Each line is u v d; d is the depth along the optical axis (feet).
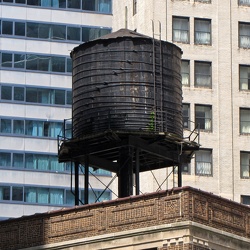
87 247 230.48
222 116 443.73
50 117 503.20
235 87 447.42
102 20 509.76
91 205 231.91
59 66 506.89
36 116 502.79
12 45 505.25
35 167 498.69
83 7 510.99
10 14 507.30
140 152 260.01
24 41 506.89
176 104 261.24
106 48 258.57
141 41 258.57
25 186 496.23
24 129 500.74
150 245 222.07
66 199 497.87
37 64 506.48
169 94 260.01
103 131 253.44
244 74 449.48
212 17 450.71
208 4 451.53
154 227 221.66
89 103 257.14
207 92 444.14
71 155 261.65
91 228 230.89
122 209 227.61
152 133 253.44
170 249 219.20
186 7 449.06
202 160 438.81
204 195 222.48
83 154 259.19
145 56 258.16
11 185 495.41
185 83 443.32
